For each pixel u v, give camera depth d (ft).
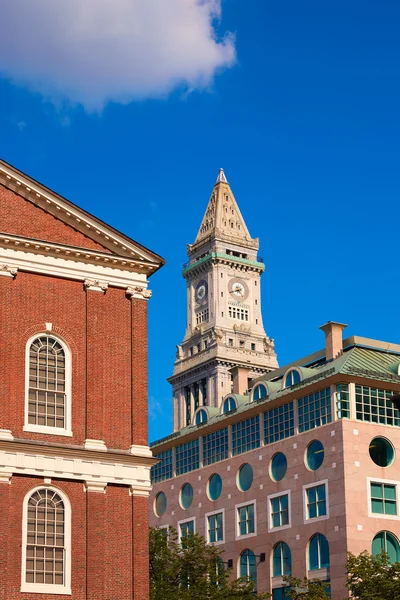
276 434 407.44
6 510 217.36
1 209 237.66
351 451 373.81
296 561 381.81
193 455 449.48
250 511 410.31
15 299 233.35
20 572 215.51
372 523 368.89
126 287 246.88
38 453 224.33
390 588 299.79
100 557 224.33
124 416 237.86
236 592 329.11
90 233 245.45
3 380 225.35
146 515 232.53
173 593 319.06
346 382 383.45
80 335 238.48
